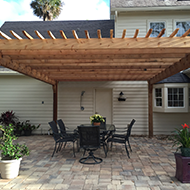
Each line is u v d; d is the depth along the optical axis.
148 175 3.80
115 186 3.31
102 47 3.12
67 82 8.62
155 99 8.24
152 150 5.73
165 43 3.06
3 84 8.71
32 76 5.61
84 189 3.20
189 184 3.39
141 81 8.36
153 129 8.25
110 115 8.60
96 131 4.41
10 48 3.14
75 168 4.21
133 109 8.37
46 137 7.94
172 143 6.65
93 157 4.67
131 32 8.20
